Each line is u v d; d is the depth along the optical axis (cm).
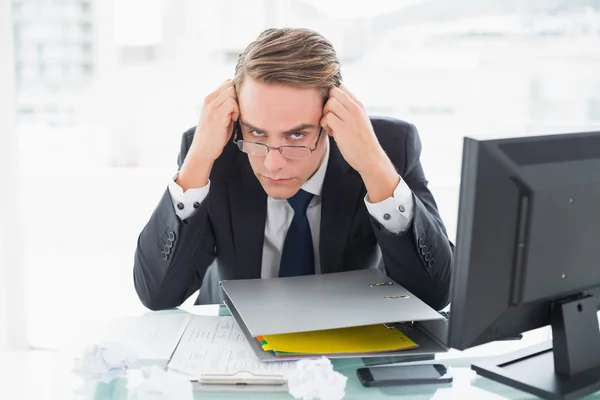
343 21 299
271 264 165
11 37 267
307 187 158
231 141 163
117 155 322
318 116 138
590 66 295
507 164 97
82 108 316
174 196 148
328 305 122
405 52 300
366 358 117
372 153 140
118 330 129
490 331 104
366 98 304
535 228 101
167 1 304
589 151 106
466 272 99
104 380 107
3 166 269
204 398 102
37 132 317
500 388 106
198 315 139
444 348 118
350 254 161
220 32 306
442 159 309
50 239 325
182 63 311
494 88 301
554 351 109
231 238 161
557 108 300
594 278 110
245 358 114
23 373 255
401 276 149
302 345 116
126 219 322
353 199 160
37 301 299
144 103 316
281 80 131
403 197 142
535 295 104
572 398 102
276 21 302
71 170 321
